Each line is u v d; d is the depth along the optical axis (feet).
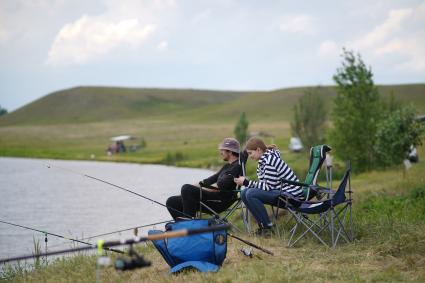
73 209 82.17
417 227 36.06
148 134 469.57
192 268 29.89
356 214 50.70
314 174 36.19
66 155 310.45
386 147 98.22
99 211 78.23
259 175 36.96
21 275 36.76
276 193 36.14
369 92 124.98
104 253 38.45
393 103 132.57
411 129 95.71
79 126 547.08
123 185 120.57
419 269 27.96
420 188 60.90
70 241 55.93
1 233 62.34
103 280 30.63
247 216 40.55
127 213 74.02
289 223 41.39
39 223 69.72
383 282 26.45
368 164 122.42
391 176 94.63
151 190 103.76
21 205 89.61
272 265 30.22
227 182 38.63
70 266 35.81
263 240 36.32
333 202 34.32
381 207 53.83
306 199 35.96
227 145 39.68
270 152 36.60
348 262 30.50
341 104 126.21
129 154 317.01
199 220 30.09
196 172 177.27
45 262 41.73
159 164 239.30
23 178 153.79
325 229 38.14
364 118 122.42
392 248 31.81
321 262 30.76
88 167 211.61
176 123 598.75
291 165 152.15
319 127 183.62
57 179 148.97
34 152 330.34
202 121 642.63
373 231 36.83
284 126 519.19
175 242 29.96
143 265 21.42
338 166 124.88
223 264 31.09
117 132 493.36
